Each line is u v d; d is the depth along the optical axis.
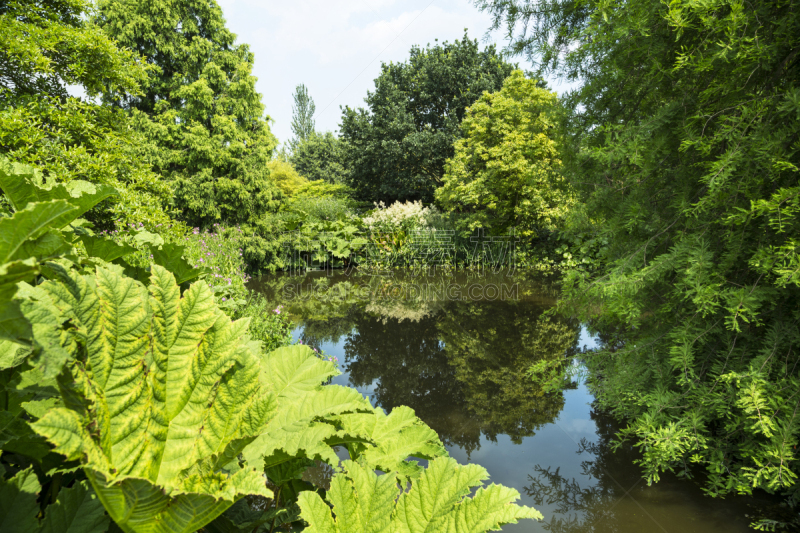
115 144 5.10
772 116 2.03
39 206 0.52
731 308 1.97
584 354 3.38
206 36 12.62
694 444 2.26
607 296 2.73
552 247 13.02
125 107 11.69
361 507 0.95
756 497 2.31
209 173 11.23
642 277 2.37
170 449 0.77
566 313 3.26
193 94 11.50
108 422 0.66
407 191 19.89
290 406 1.20
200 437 0.80
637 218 2.67
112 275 0.76
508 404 3.59
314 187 23.92
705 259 2.14
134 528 0.64
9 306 0.51
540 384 3.98
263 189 12.13
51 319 0.56
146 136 10.91
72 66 4.86
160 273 0.84
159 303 0.81
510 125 11.84
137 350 0.74
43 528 0.72
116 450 0.68
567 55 3.12
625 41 2.64
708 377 2.53
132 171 5.58
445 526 0.91
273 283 9.88
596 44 2.73
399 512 0.94
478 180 12.22
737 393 2.07
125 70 5.53
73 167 4.40
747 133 2.07
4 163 0.94
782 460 1.90
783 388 2.01
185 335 0.82
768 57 1.92
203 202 11.11
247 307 4.79
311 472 2.33
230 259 8.26
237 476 0.68
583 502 2.28
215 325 0.84
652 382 2.82
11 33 4.16
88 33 4.84
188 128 11.55
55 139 4.43
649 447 2.29
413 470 1.42
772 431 2.05
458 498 0.93
